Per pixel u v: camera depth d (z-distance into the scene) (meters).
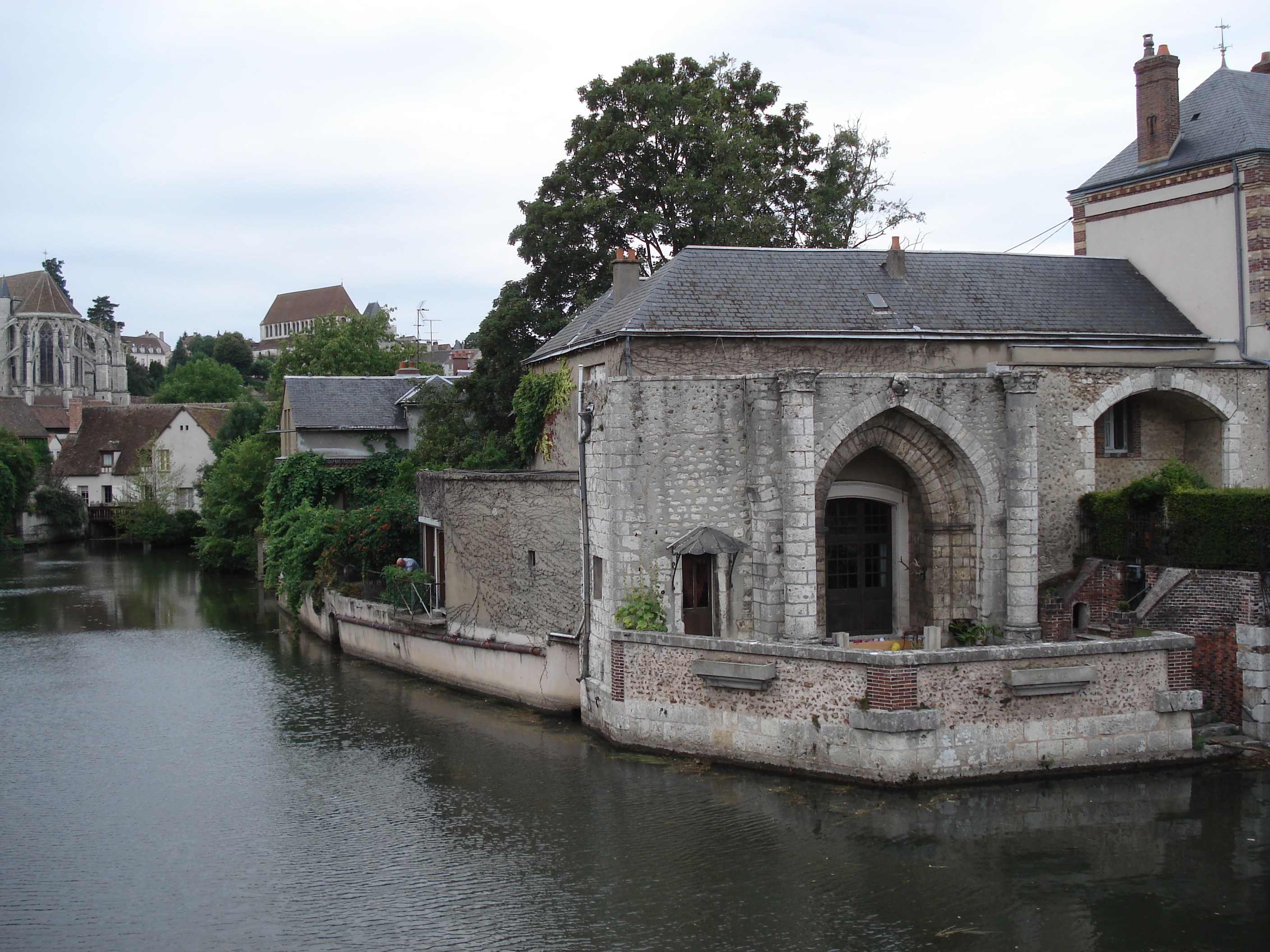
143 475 65.56
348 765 19.02
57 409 92.25
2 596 42.72
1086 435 22.08
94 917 13.04
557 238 32.56
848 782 16.06
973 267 24.38
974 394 19.86
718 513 19.00
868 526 21.89
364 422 42.22
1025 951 11.64
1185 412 23.61
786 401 18.38
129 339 176.38
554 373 25.02
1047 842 14.28
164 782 18.41
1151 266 25.66
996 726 16.08
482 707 22.94
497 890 13.51
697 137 32.91
